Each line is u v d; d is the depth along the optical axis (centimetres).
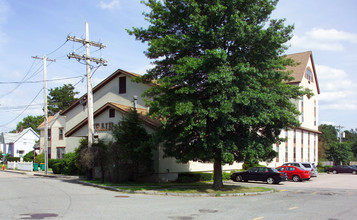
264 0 1833
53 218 994
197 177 2550
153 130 2438
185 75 1655
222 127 1703
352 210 1248
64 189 1880
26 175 3134
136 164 2272
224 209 1236
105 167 2295
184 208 1246
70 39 2273
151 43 1828
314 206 1352
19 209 1157
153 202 1416
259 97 1669
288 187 2372
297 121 1814
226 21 1819
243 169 3575
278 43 1764
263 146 1866
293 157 4747
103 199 1484
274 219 1037
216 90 1645
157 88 1958
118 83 3083
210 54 1584
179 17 1894
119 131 2317
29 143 7150
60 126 4384
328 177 3766
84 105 3431
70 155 3028
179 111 1590
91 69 2400
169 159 2525
